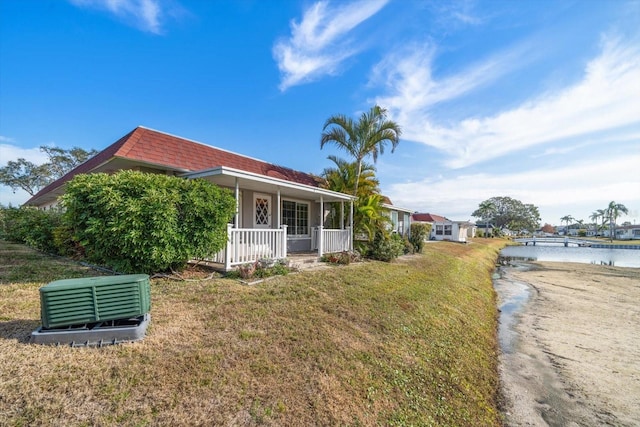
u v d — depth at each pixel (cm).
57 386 253
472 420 393
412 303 714
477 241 4319
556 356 660
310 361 383
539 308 1096
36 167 3156
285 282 679
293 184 905
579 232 9331
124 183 550
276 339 414
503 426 409
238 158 1145
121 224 530
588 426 421
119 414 237
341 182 1368
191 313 450
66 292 324
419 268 1203
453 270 1390
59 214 933
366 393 362
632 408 468
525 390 511
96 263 680
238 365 336
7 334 330
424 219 4416
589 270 2141
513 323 908
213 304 496
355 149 1312
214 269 719
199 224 620
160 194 561
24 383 250
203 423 248
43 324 318
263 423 266
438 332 610
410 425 339
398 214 2238
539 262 2694
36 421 218
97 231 539
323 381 350
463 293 1022
